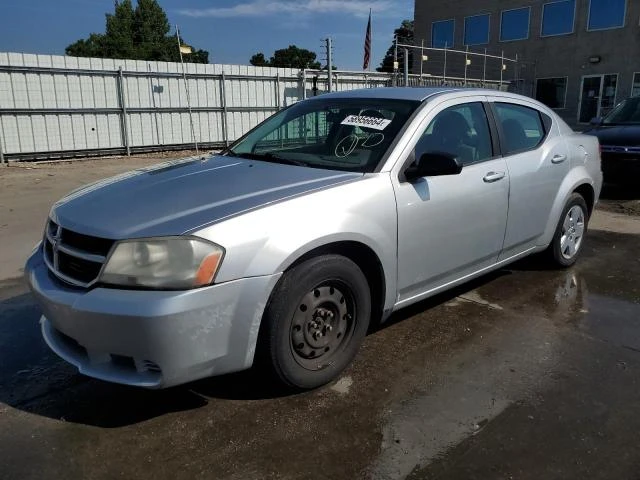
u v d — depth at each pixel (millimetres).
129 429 2691
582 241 5234
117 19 57000
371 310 3314
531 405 2883
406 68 19344
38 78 14078
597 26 26312
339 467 2422
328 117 3828
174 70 16250
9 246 6012
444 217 3467
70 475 2375
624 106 9688
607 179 8641
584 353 3453
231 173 3285
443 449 2537
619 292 4508
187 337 2428
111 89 15328
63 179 11180
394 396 2967
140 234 2496
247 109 17922
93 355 2533
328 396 2969
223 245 2496
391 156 3270
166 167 3646
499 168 3934
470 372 3217
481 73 30953
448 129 3682
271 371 2789
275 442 2588
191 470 2402
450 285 3754
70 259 2670
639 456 2490
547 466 2428
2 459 2475
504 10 29391
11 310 4195
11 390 3059
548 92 28594
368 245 3020
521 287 4609
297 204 2773
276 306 2678
